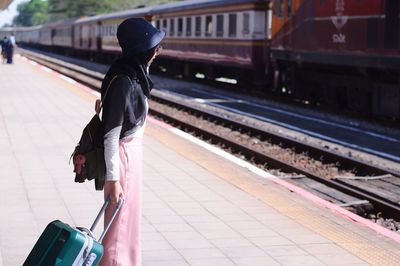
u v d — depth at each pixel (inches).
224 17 1227.9
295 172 475.2
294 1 933.2
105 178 176.7
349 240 273.3
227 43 1214.9
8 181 369.1
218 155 481.1
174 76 1656.0
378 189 421.7
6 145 502.9
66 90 1061.1
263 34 1116.5
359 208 374.6
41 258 158.2
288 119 802.8
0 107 791.1
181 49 1472.7
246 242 266.4
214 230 282.5
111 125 173.3
